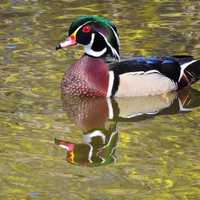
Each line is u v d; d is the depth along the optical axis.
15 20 20.12
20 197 11.72
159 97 16.80
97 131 14.70
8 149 13.50
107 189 12.06
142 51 18.12
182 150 13.51
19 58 17.83
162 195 11.84
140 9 20.80
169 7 20.92
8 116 14.99
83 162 13.13
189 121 15.12
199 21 19.92
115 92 16.66
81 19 16.94
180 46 18.47
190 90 17.19
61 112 15.41
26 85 16.55
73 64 16.75
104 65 16.73
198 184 12.20
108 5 21.14
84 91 16.50
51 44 18.59
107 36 16.95
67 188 12.07
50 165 12.93
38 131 14.36
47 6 21.12
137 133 14.48
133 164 13.01
